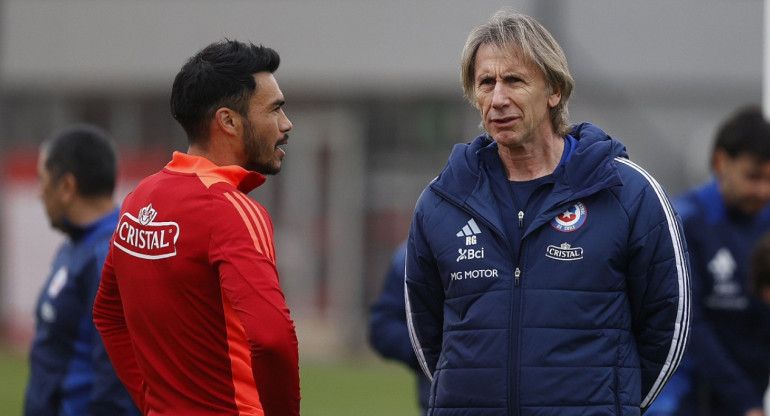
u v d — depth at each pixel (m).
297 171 71.69
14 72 73.31
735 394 19.80
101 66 73.19
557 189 13.71
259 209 13.51
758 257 18.73
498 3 70.25
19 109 73.62
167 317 13.34
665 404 20.11
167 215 13.38
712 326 20.39
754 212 20.27
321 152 71.88
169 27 72.94
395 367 61.00
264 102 13.98
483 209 13.85
